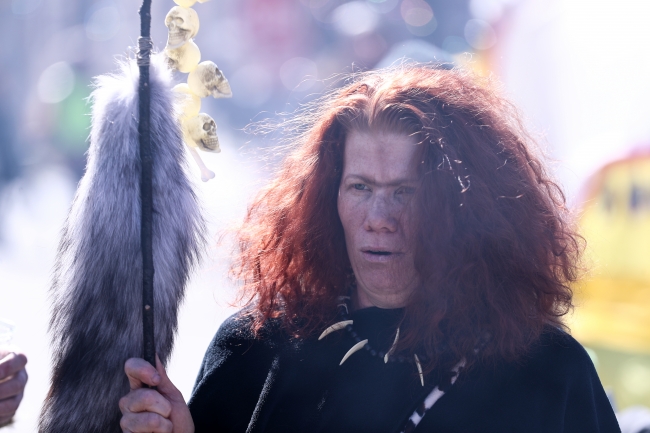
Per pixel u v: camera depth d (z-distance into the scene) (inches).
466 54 237.6
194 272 182.5
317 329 186.9
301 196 191.8
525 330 171.2
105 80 174.6
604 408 177.2
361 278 178.9
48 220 909.8
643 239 302.7
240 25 888.9
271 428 180.1
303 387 182.1
